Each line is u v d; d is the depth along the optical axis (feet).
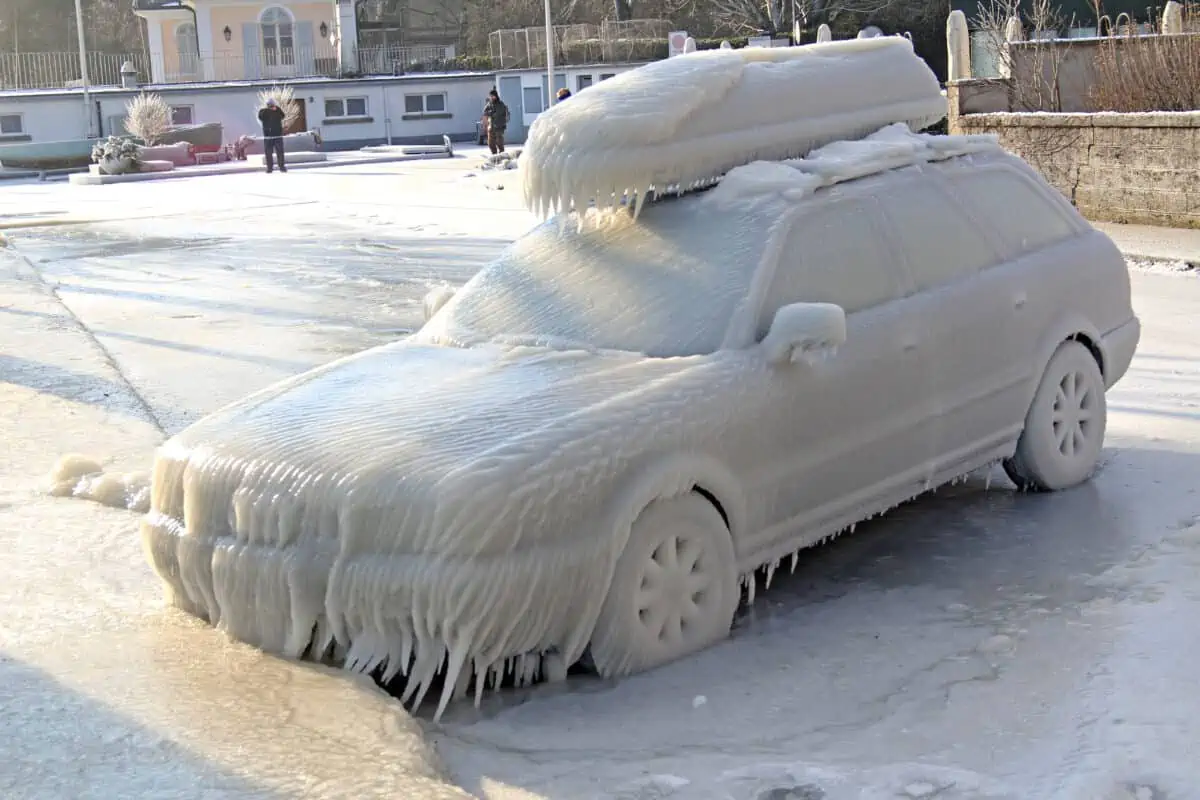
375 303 46.98
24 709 14.37
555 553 14.17
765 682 15.14
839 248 18.54
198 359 37.52
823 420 17.34
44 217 91.66
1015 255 21.35
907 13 182.29
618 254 19.04
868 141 20.86
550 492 14.17
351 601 14.53
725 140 19.30
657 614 15.47
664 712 14.35
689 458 15.43
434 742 13.80
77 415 30.30
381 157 153.99
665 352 17.21
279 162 138.51
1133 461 23.59
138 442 27.78
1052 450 21.68
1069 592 17.52
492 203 86.43
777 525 16.96
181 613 17.35
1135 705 13.91
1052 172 62.08
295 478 15.31
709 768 13.00
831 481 17.62
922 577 18.56
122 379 34.27
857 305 18.39
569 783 12.84
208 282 54.54
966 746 13.33
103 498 23.71
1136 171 58.23
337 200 96.12
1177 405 27.37
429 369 17.83
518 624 14.10
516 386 16.40
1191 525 19.94
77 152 159.84
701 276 17.94
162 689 14.76
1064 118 60.80
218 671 15.20
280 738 13.47
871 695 14.73
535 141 19.02
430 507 14.01
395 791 12.28
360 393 17.24
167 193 113.91
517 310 19.04
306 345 39.14
